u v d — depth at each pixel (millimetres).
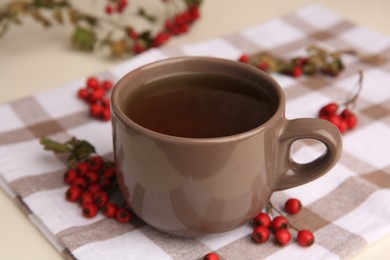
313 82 571
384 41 625
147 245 411
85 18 618
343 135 509
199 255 405
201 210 389
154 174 381
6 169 462
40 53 615
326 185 457
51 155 481
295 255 403
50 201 438
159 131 385
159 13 684
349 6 702
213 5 699
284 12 689
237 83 425
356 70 587
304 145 494
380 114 531
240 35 630
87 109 533
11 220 440
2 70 588
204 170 373
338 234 417
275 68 574
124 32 648
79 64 603
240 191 386
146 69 421
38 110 527
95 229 420
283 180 405
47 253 417
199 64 430
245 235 419
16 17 615
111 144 495
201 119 396
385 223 424
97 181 450
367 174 470
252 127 389
